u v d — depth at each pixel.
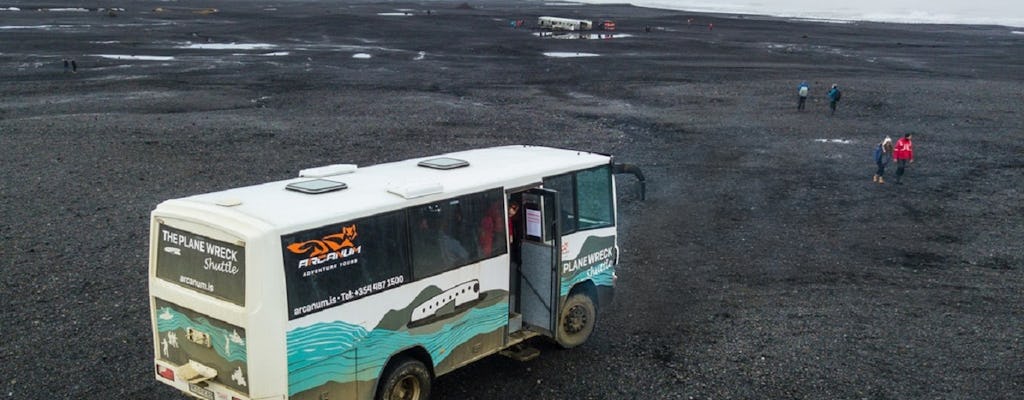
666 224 20.55
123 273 15.76
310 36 94.31
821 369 12.02
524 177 11.28
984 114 40.62
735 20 151.00
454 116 37.78
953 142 33.03
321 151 28.80
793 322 13.99
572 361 12.16
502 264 11.05
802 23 145.62
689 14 177.75
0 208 20.41
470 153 12.96
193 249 8.88
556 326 11.26
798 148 31.42
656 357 12.38
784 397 11.07
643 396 11.02
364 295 9.23
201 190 22.83
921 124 37.56
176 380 9.33
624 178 25.64
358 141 30.89
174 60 63.38
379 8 183.88
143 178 24.19
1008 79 57.81
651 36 102.62
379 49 78.00
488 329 10.99
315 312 8.73
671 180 25.48
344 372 9.13
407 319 9.79
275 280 8.34
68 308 13.85
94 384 11.03
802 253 18.36
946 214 22.05
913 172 27.34
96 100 41.09
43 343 12.37
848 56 77.75
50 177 24.03
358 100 42.97
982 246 19.11
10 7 143.62
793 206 22.62
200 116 36.53
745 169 27.39
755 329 13.62
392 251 9.53
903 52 84.12
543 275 11.27
